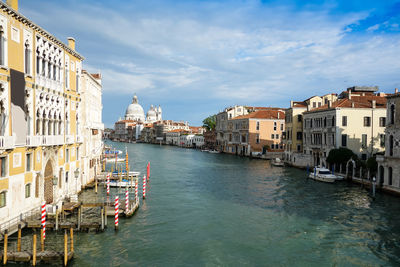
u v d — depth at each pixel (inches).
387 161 1151.6
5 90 613.0
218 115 3730.3
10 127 629.3
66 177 948.6
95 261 593.9
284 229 780.6
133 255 626.2
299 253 645.3
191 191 1229.7
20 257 562.6
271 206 992.9
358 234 743.7
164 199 1087.0
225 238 723.4
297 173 1729.8
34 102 727.7
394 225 803.4
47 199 818.2
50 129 824.9
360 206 984.9
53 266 567.2
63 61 895.7
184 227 791.7
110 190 1199.6
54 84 830.5
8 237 632.4
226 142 3415.4
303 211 935.0
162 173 1747.0
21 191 677.3
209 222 832.3
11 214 641.6
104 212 803.4
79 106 1050.1
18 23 655.1
